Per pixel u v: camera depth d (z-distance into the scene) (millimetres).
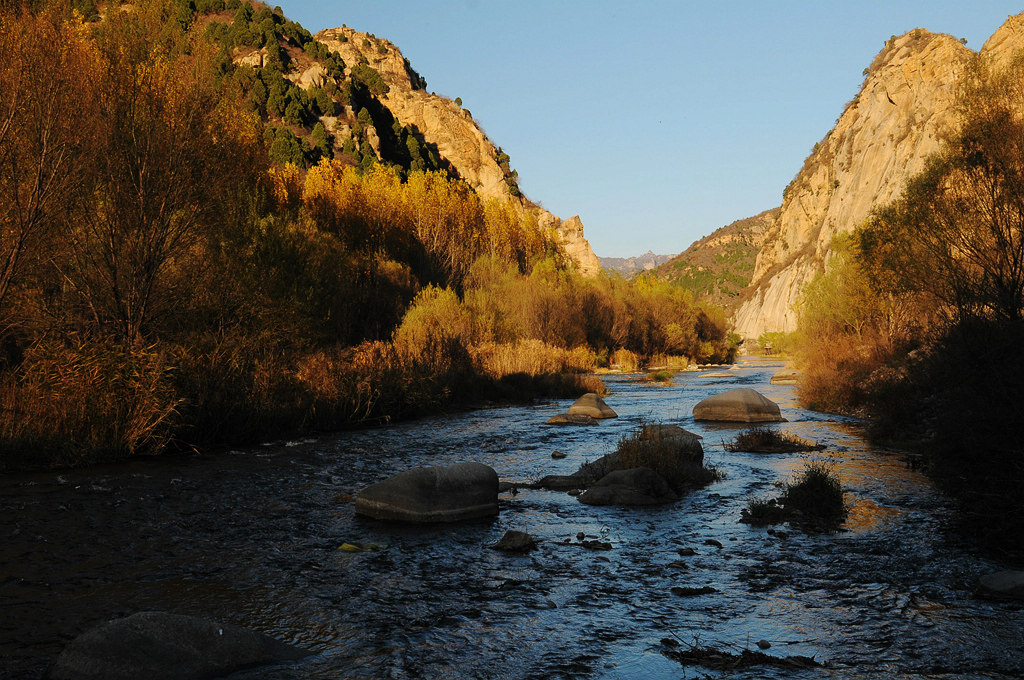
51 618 5180
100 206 14695
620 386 35094
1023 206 13836
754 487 10578
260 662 4441
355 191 46250
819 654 4586
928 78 82312
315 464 12375
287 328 18047
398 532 7984
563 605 5602
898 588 5910
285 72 87500
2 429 11445
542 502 9711
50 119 13422
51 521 8062
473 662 4508
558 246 83750
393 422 19453
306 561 6812
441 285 47250
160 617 4504
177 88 15953
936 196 16094
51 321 13648
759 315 121812
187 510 8820
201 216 16344
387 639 4891
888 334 24328
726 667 4383
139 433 12484
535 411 22938
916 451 13461
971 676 4219
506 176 124938
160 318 15773
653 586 6066
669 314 65938
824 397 23125
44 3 14250
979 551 6961
